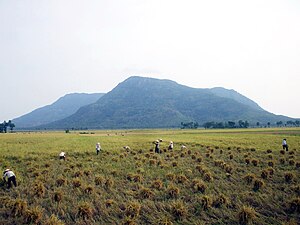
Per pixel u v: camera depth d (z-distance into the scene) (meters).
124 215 15.01
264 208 15.93
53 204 16.48
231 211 15.47
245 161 30.22
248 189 19.38
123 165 29.06
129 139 68.00
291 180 21.45
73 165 28.72
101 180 21.38
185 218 14.70
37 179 22.06
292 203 15.69
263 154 36.44
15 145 49.81
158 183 20.05
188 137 75.75
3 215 15.19
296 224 13.35
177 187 19.31
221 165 27.45
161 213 15.17
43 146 47.66
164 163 30.02
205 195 17.05
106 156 36.06
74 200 17.23
